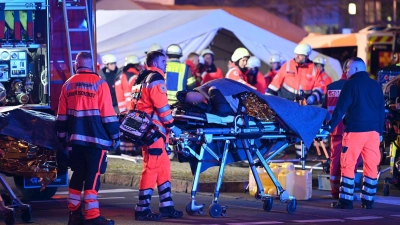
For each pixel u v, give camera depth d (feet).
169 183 56.59
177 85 86.22
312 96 89.71
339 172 67.72
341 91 61.98
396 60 133.80
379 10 177.06
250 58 99.50
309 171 68.13
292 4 179.93
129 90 99.86
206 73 105.81
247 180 73.77
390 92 72.28
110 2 116.06
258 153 59.98
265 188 67.77
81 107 51.06
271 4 179.01
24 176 57.62
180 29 110.32
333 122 61.11
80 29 62.49
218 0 170.09
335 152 67.62
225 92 57.16
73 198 52.16
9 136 56.18
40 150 57.36
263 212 60.29
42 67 62.95
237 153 60.90
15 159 56.90
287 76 91.40
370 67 136.05
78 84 51.37
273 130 59.31
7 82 62.75
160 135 54.70
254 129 58.08
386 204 65.57
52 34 62.28
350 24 176.76
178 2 164.45
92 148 51.37
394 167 71.56
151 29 111.04
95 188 51.80
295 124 58.70
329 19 178.29
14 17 62.80
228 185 72.38
